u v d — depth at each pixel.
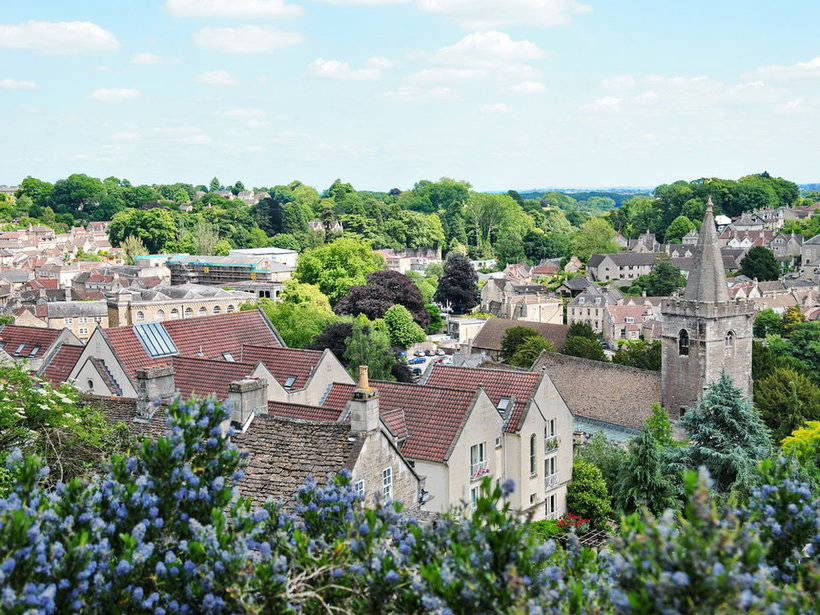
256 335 65.69
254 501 30.64
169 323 60.84
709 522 13.04
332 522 19.16
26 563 14.28
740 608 12.09
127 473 18.11
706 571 12.30
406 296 144.12
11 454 18.38
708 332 75.50
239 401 34.31
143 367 55.38
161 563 15.77
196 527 16.47
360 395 32.94
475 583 13.98
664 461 62.06
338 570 16.20
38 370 56.78
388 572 15.34
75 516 16.84
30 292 178.25
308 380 53.75
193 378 53.44
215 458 18.89
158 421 35.94
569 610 14.67
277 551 17.78
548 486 54.22
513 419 51.38
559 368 87.44
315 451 32.78
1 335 65.25
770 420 83.94
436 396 48.38
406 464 35.88
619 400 81.44
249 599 15.52
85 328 150.50
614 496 58.06
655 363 101.19
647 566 12.79
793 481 17.70
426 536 16.23
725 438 61.50
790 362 117.81
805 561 16.88
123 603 15.52
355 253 163.75
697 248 77.75
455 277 192.88
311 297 139.00
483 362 114.69
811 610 13.74
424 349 145.88
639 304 183.25
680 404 77.81
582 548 19.89
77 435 32.72
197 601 15.73
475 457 47.66
